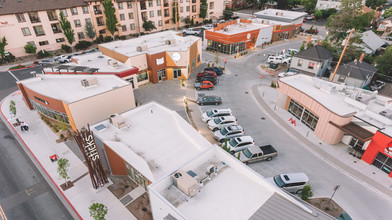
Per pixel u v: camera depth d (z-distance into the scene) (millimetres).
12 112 32625
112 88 30219
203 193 14828
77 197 20797
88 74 33938
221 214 13461
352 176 23078
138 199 20516
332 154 25906
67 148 26547
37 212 19688
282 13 71875
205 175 16109
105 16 59750
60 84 31828
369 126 24469
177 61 41094
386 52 44312
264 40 62500
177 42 47875
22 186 22109
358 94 29078
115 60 40312
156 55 39438
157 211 14727
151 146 20859
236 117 32438
